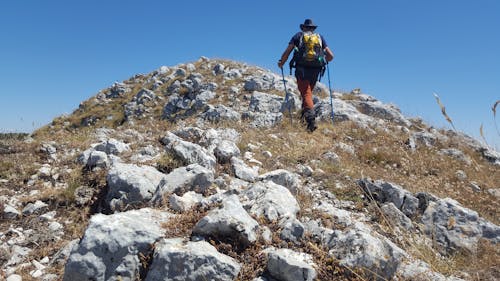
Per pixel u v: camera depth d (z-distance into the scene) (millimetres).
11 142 4426
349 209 3131
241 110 8453
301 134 5262
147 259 2111
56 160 3867
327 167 3957
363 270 2047
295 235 2330
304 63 5418
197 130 4434
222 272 2020
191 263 2020
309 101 5461
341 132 5793
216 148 3832
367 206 3195
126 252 2107
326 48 5609
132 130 5281
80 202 3078
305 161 4137
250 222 2311
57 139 4742
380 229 2771
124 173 3010
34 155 3996
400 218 2949
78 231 2752
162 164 3461
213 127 5609
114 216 2279
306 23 5613
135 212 2467
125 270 2068
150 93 12984
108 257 2092
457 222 2924
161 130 5441
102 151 3908
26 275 2271
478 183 4684
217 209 2379
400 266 2229
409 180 4336
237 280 2027
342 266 2082
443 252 2725
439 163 5070
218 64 13055
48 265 2375
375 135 5887
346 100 7973
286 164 4000
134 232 2172
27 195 3213
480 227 2904
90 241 2107
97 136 4945
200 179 2998
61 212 2982
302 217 2711
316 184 3549
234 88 10766
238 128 5578
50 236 2699
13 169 3607
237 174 3445
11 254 2490
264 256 2145
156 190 2891
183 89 12156
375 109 7426
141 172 3127
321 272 2066
